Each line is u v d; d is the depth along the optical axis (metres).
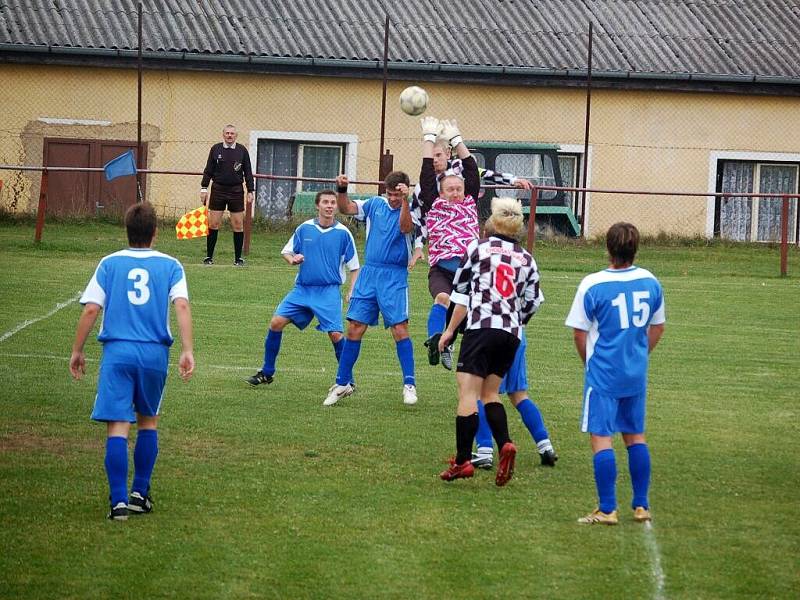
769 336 39.94
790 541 18.27
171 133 71.50
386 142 74.12
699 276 57.28
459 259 27.55
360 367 33.28
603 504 18.97
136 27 72.12
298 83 72.88
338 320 29.52
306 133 73.25
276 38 73.25
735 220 78.69
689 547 17.91
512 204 21.39
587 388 18.95
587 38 78.25
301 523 18.78
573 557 17.38
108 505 19.47
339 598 15.64
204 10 75.00
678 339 38.97
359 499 20.17
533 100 75.44
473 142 73.25
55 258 52.84
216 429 25.03
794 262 64.38
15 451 22.73
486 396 21.23
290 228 66.81
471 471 20.94
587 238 74.00
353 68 72.75
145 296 18.64
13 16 70.69
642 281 18.86
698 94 77.31
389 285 28.19
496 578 16.45
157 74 71.00
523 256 21.23
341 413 27.09
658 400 29.31
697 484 21.55
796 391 30.77
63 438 23.83
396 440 24.55
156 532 18.17
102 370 18.55
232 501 19.89
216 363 32.81
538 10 80.75
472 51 74.94
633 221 77.25
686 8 83.25
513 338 20.98
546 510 19.75
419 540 18.05
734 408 28.50
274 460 22.69
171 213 71.44
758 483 21.67
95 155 70.81
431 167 28.02
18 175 69.75
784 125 78.62
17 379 29.31
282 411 27.05
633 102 76.69
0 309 39.62
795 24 83.19
